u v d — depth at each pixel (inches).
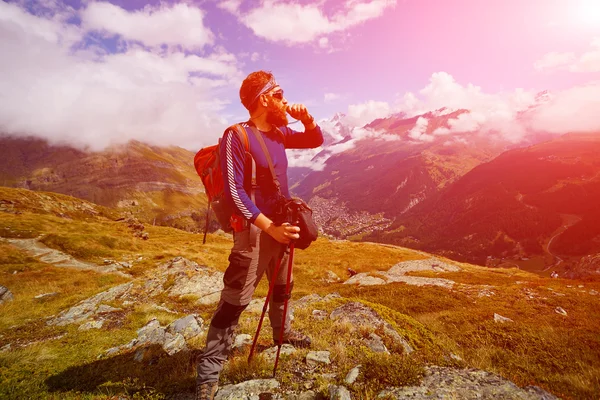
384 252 2620.6
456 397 129.3
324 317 279.4
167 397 159.6
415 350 222.8
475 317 465.7
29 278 1192.2
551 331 383.2
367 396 134.2
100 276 1117.1
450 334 370.0
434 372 152.9
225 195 112.7
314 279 1451.8
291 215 114.5
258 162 114.0
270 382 153.8
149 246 2345.0
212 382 130.9
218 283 766.5
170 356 221.8
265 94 117.4
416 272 1451.8
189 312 560.4
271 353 186.1
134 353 240.5
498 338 351.3
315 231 118.9
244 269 125.6
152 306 534.9
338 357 181.0
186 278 754.8
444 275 1309.1
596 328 418.9
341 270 1659.7
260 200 116.5
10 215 3078.2
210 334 133.4
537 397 130.7
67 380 199.9
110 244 2187.5
